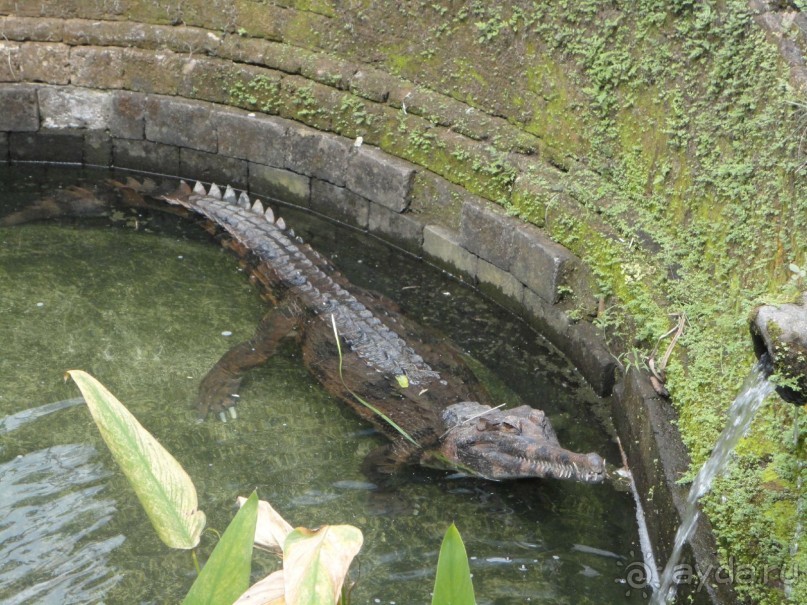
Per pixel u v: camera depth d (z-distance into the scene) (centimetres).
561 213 588
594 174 579
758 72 450
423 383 536
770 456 394
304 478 479
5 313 594
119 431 253
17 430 494
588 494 479
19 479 459
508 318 626
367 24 703
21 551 416
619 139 559
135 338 580
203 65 761
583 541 447
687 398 456
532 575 424
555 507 471
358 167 709
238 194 776
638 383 494
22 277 632
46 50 769
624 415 509
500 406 516
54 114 780
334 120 727
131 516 443
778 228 421
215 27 760
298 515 454
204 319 605
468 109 659
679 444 449
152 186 763
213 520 446
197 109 762
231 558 233
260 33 750
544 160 616
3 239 673
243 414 523
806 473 373
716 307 467
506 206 630
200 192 734
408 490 478
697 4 489
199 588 234
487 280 645
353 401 528
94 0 768
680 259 508
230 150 768
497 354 589
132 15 770
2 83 773
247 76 752
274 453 496
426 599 408
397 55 696
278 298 621
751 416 373
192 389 539
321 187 741
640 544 444
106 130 786
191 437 503
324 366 555
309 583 228
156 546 427
